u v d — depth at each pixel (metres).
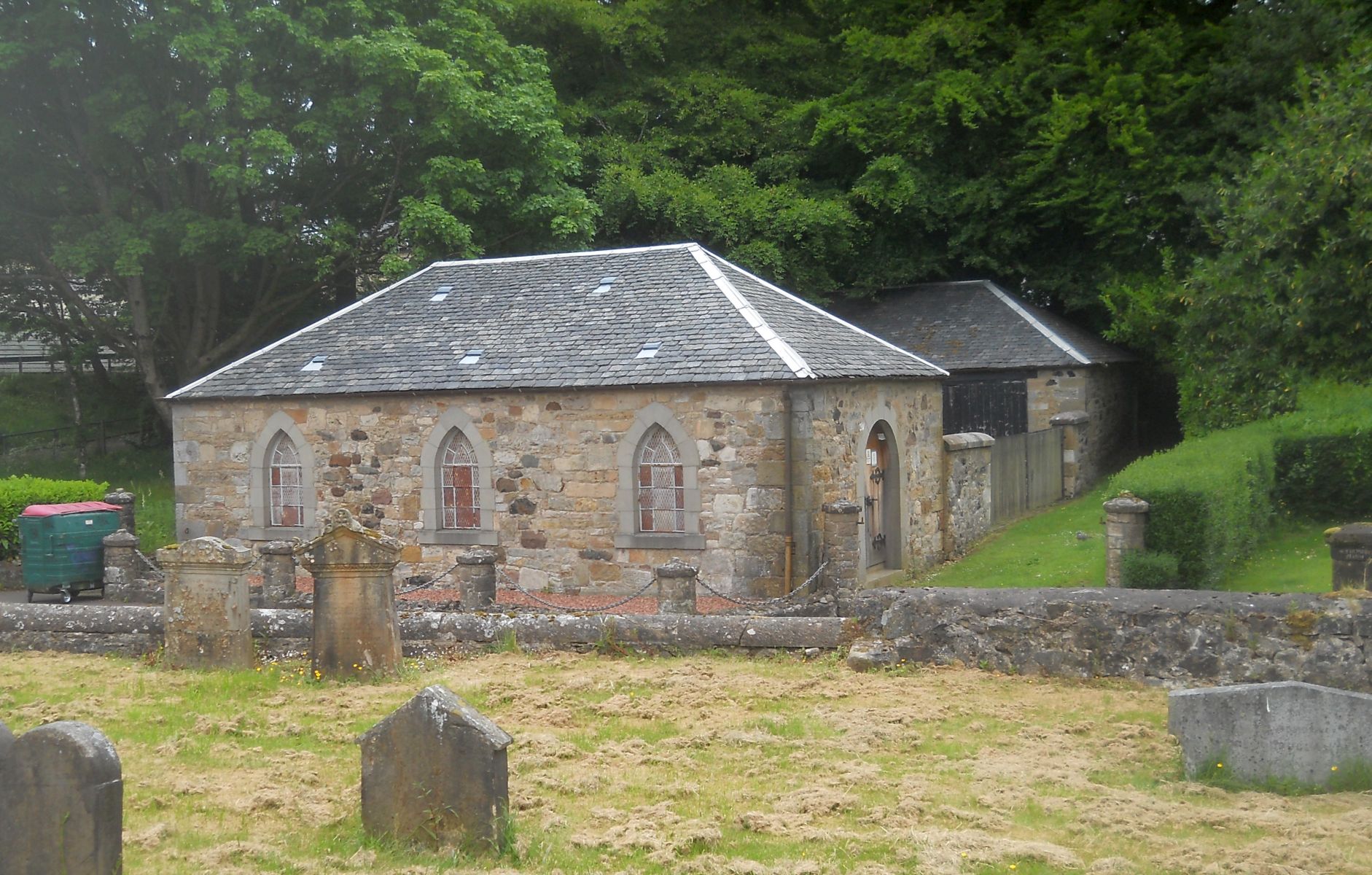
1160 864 6.73
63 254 25.77
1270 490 18.59
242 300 32.81
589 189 34.56
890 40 35.31
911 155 34.19
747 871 6.68
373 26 27.70
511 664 12.34
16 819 6.43
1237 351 21.66
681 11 39.09
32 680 12.06
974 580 19.22
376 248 30.77
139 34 24.66
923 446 21.19
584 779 8.38
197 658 12.55
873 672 11.52
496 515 19.27
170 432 32.78
